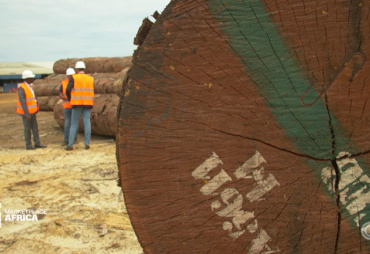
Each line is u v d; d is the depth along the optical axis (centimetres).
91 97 924
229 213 228
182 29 213
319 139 222
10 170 750
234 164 225
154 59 216
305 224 229
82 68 917
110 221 492
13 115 1705
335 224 228
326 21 209
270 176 225
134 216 230
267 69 216
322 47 212
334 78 215
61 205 554
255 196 227
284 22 210
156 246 232
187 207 228
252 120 221
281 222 229
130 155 224
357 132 221
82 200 571
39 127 1295
